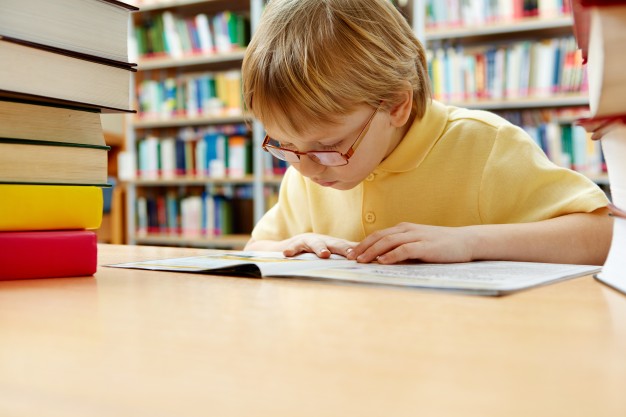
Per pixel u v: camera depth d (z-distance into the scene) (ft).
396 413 0.80
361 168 3.27
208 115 12.05
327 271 2.24
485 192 3.65
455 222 3.76
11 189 2.15
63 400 0.87
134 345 1.18
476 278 2.02
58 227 2.29
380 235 2.78
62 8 2.15
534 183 3.50
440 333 1.26
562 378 0.94
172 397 0.87
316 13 3.05
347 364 1.03
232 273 2.30
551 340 1.19
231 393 0.89
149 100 12.64
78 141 2.33
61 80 2.17
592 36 1.55
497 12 9.64
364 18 3.14
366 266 2.44
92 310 1.56
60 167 2.27
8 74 2.02
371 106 3.14
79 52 2.22
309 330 1.30
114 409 0.84
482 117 3.88
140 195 13.04
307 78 2.91
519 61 9.50
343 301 1.67
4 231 2.19
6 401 0.88
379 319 1.41
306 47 2.96
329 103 2.95
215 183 12.71
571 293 1.76
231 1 11.97
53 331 1.32
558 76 9.33
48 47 2.09
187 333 1.28
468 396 0.86
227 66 12.69
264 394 0.88
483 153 3.72
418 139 3.74
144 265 2.59
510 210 3.56
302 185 4.42
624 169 1.72
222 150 11.93
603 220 3.13
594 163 9.20
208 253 3.31
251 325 1.36
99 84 2.30
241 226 12.50
